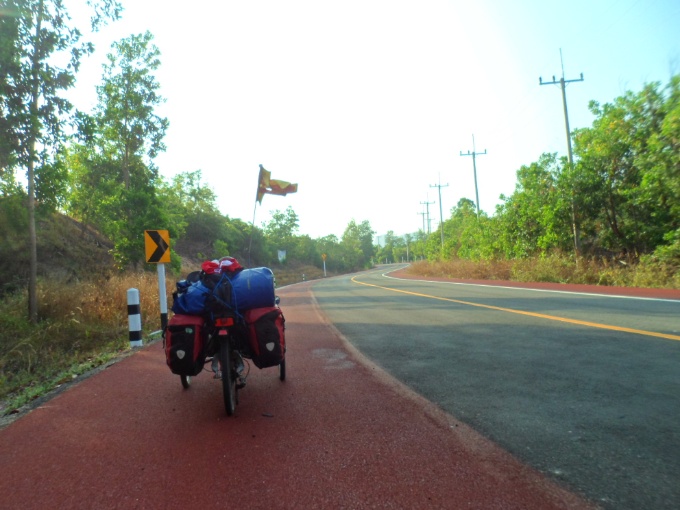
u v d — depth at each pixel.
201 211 47.12
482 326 9.30
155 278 16.05
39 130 10.73
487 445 3.54
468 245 42.69
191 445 3.82
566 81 26.00
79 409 5.00
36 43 10.71
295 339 9.05
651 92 20.16
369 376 5.84
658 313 9.80
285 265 69.44
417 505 2.72
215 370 4.93
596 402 4.38
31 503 2.96
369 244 137.00
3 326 10.02
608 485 2.87
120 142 24.44
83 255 22.52
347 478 3.09
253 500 2.86
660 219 20.97
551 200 24.50
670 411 4.06
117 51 23.52
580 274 21.52
